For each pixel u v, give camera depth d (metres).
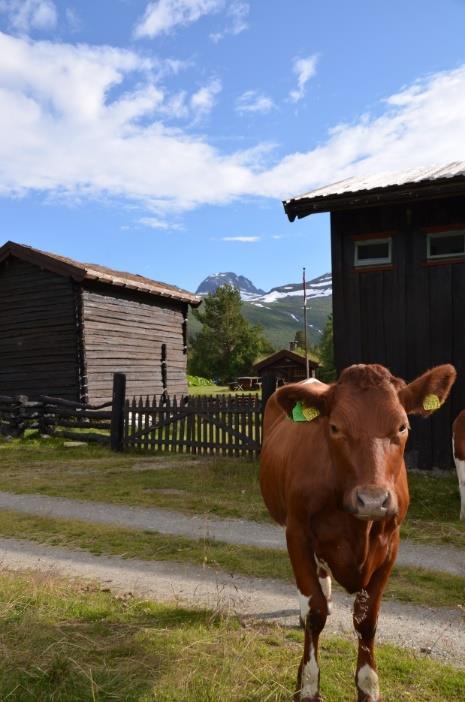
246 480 10.48
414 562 6.27
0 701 3.34
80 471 11.80
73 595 5.13
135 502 9.02
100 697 3.41
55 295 18.66
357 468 2.89
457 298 10.65
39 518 8.05
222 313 75.12
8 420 17.05
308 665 3.44
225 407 13.20
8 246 18.86
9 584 5.18
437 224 10.77
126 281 19.78
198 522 7.86
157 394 22.20
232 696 3.42
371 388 3.07
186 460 12.86
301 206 10.73
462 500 7.93
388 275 11.22
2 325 19.50
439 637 4.49
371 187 10.22
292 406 3.39
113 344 19.80
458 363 10.61
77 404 15.94
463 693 3.62
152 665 3.79
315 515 3.43
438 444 10.73
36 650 3.89
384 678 3.77
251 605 5.02
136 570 5.95
